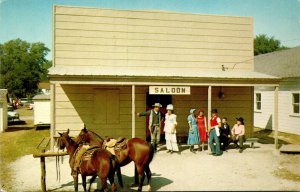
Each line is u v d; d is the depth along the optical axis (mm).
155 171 10609
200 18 15945
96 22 14820
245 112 16500
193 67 15875
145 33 15336
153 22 15422
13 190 8766
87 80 12219
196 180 9617
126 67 15125
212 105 16125
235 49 16344
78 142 8852
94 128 14797
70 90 14602
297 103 19484
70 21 14594
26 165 11703
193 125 13047
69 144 8547
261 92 23328
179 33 15703
